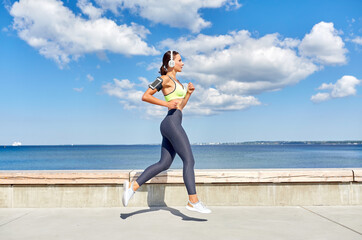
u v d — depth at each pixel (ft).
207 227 10.89
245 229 10.59
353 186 14.76
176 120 11.86
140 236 9.84
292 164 135.44
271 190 14.73
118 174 14.40
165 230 10.54
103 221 11.93
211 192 14.71
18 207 14.62
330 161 154.81
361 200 14.70
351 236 9.68
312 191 14.74
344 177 14.51
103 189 14.66
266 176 14.47
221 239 9.44
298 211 13.46
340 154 247.91
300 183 14.75
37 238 9.71
